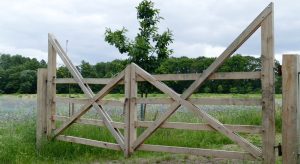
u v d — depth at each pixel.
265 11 7.32
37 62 73.75
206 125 8.06
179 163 8.68
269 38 7.31
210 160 8.95
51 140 10.57
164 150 8.64
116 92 13.14
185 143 10.65
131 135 9.09
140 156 9.28
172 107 8.41
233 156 7.76
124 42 11.84
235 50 7.64
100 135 10.64
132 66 9.08
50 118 10.83
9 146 9.49
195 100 8.12
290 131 7.20
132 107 9.08
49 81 10.89
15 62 75.44
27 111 22.84
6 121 15.87
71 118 10.28
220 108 21.30
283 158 7.27
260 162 8.01
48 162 8.73
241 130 7.64
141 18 11.98
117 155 9.39
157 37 11.79
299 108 7.35
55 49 10.77
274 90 7.32
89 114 16.34
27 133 11.32
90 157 9.21
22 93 68.00
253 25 7.43
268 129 7.37
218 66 7.82
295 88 7.18
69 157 9.27
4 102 39.91
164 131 11.66
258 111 16.42
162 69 11.61
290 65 7.21
